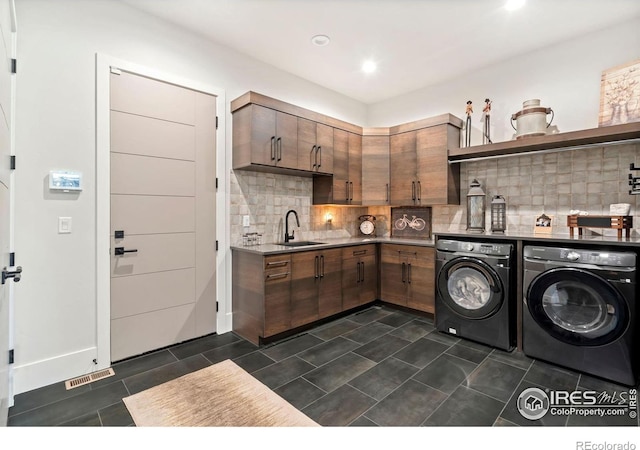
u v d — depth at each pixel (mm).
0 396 1482
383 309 3775
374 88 4090
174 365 2383
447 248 3006
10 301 1934
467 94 3674
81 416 1765
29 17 2047
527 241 2578
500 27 2758
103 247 2346
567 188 2975
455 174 3625
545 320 2418
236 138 3078
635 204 2639
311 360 2467
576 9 2508
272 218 3492
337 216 4258
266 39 2951
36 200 2072
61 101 2162
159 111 2625
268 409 1818
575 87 2930
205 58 2914
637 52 2633
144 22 2543
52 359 2137
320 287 3189
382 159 4008
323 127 3559
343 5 2471
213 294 2994
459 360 2475
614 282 2119
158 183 2627
